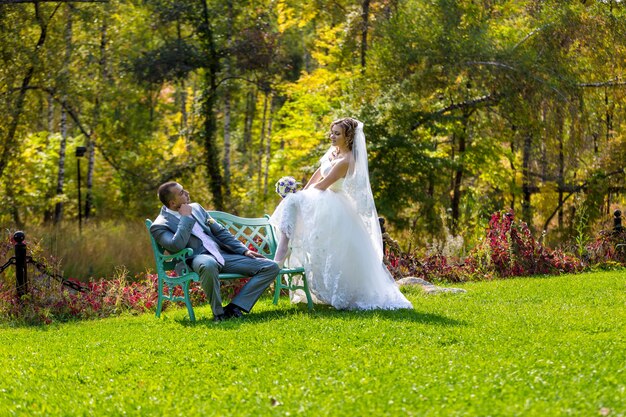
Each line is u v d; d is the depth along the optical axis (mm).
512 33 21688
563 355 5469
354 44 24344
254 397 4742
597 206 23000
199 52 24234
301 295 8711
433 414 4207
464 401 4438
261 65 24453
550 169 24766
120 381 5320
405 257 12055
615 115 23797
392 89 21156
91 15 20016
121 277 10086
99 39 23016
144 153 25672
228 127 25625
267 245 9484
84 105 21531
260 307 8531
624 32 20984
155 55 23703
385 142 20656
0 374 5645
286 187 8656
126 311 9477
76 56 20578
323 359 5578
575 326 6672
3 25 18250
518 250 12352
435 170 21781
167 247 7742
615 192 23859
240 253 8008
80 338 7129
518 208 24156
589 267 12656
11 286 9516
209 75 25125
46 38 19750
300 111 25578
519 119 21125
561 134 21438
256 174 34906
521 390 4594
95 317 9250
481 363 5250
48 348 6625
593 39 21172
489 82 20750
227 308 7730
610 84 21594
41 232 16016
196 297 9711
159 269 8031
